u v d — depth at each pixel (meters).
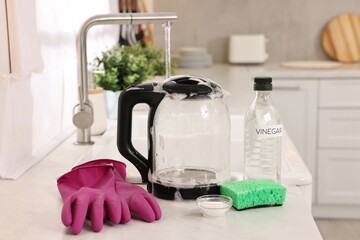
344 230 3.70
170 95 1.29
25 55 1.52
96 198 1.12
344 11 4.52
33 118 1.72
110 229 1.10
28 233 1.09
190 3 4.58
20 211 1.22
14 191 1.36
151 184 1.33
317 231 1.08
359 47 4.48
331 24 4.51
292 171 1.42
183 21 4.60
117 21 1.73
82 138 1.85
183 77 1.31
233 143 1.78
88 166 1.31
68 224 1.07
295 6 4.53
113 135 1.92
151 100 1.31
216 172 1.34
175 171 1.34
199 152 1.35
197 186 1.26
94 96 1.96
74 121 1.81
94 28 2.56
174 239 1.05
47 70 1.85
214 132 1.35
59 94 2.01
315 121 3.88
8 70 1.52
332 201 3.93
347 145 3.89
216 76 3.69
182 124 1.34
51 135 1.92
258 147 1.33
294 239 1.04
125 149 1.34
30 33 1.56
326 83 3.84
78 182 1.30
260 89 1.31
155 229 1.10
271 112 1.33
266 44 4.59
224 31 4.60
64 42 2.10
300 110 3.88
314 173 3.92
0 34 1.47
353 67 4.10
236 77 3.62
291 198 1.27
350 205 3.95
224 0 4.57
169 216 1.17
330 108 3.86
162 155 1.34
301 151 3.92
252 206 1.20
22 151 1.59
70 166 1.59
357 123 3.86
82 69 1.77
